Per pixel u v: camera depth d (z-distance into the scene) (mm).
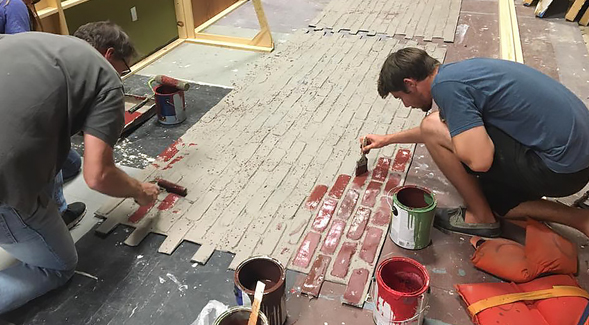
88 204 2355
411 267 1701
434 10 4539
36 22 2473
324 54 3795
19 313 1819
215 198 2338
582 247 2008
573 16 4246
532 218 2041
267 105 3121
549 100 1670
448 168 1990
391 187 2371
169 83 2889
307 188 2389
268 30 3846
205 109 3139
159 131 2924
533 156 1771
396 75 1806
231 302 1835
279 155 2639
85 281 1940
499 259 1858
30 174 1526
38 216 1660
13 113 1454
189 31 4102
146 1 3721
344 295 1818
